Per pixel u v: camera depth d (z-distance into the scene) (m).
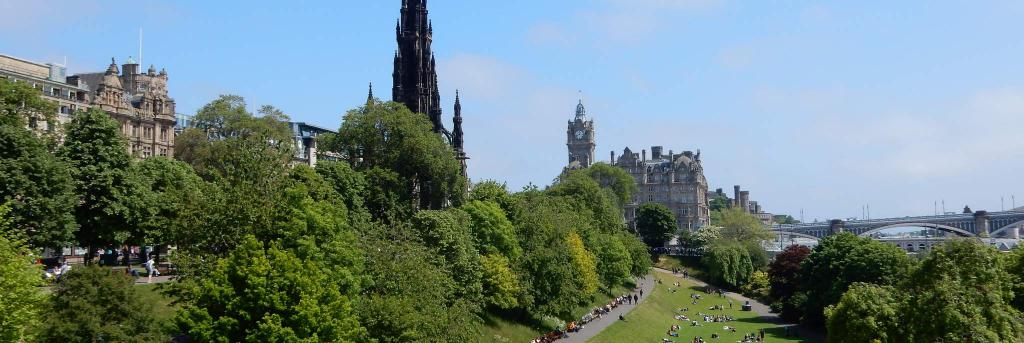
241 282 68.25
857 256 150.75
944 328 78.38
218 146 141.62
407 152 155.25
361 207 136.25
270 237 76.69
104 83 152.38
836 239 168.12
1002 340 78.19
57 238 84.38
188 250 76.69
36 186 81.81
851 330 85.56
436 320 84.81
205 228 76.31
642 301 184.12
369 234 96.12
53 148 99.69
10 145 82.25
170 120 166.50
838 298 147.62
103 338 59.34
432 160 156.50
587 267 154.38
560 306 135.25
